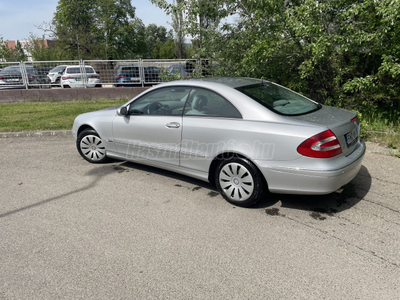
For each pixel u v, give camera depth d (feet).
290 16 22.25
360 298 7.44
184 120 12.96
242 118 11.55
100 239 10.17
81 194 13.65
